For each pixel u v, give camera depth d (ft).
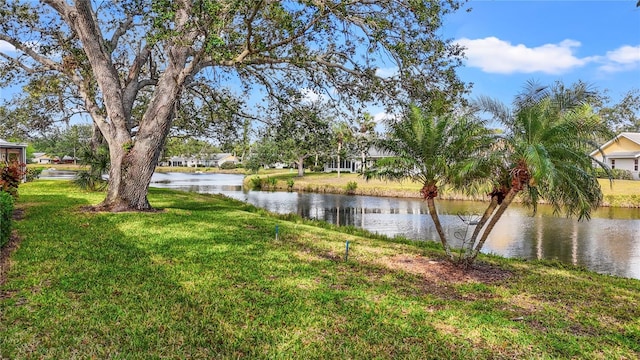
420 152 28.22
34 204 49.26
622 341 16.92
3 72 56.54
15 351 13.28
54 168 233.76
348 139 45.75
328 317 17.66
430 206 29.48
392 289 22.44
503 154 25.79
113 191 46.06
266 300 19.21
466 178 28.25
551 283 26.53
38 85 59.36
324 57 41.83
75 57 49.14
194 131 69.46
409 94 38.11
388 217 76.02
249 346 14.62
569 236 57.11
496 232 60.08
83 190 69.21
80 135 145.89
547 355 15.25
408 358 14.43
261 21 37.88
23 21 48.73
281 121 53.47
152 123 45.55
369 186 127.03
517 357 15.03
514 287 24.77
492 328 17.56
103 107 60.70
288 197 112.27
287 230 39.91
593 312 20.81
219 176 230.68
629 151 120.88
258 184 147.23
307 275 23.97
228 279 22.09
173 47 42.73
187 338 14.94
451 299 21.57
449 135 27.55
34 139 77.00
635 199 86.53
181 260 25.57
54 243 28.19
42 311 16.52
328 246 33.35
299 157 178.29
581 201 25.58
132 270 22.70
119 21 52.16
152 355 13.57
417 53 35.68
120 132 46.42
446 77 36.99
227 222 41.75
